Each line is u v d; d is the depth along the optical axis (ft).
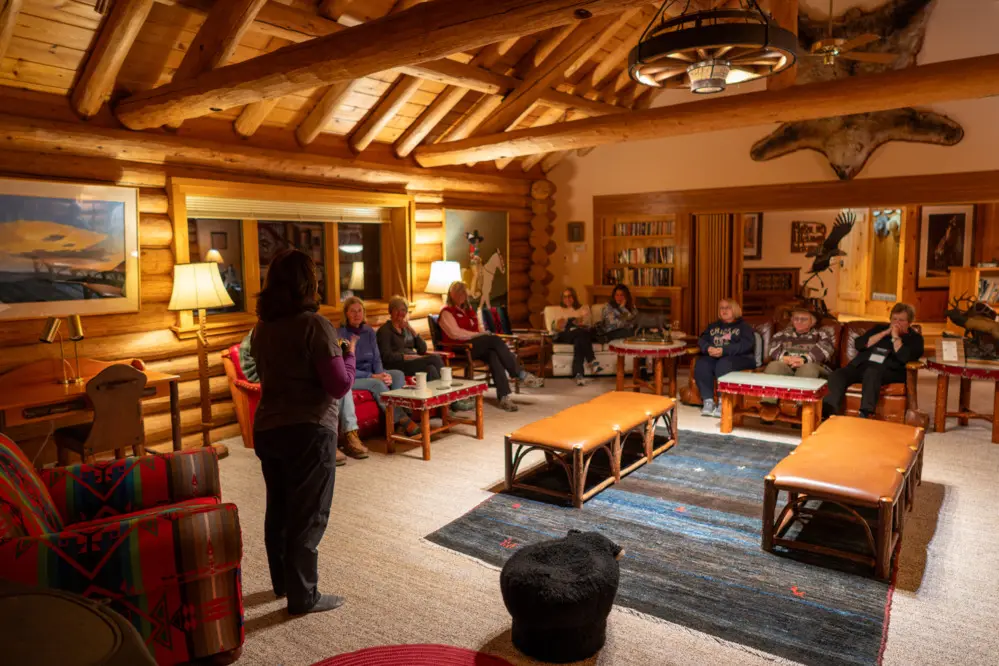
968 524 11.69
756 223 40.47
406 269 23.88
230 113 18.04
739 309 19.75
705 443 16.60
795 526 11.62
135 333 16.34
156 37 14.92
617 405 15.15
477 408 17.22
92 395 12.12
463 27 10.47
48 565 6.72
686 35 9.52
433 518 12.26
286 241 20.89
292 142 20.06
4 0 11.79
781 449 16.01
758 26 9.34
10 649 2.24
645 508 12.52
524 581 7.76
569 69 22.62
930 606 9.07
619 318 25.32
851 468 10.50
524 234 30.37
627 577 9.95
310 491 8.63
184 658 7.51
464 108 23.80
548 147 20.77
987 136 22.06
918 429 12.69
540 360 24.80
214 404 17.80
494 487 13.82
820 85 16.16
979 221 36.96
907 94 15.07
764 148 26.05
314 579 9.05
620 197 29.68
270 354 8.43
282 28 14.43
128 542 7.04
